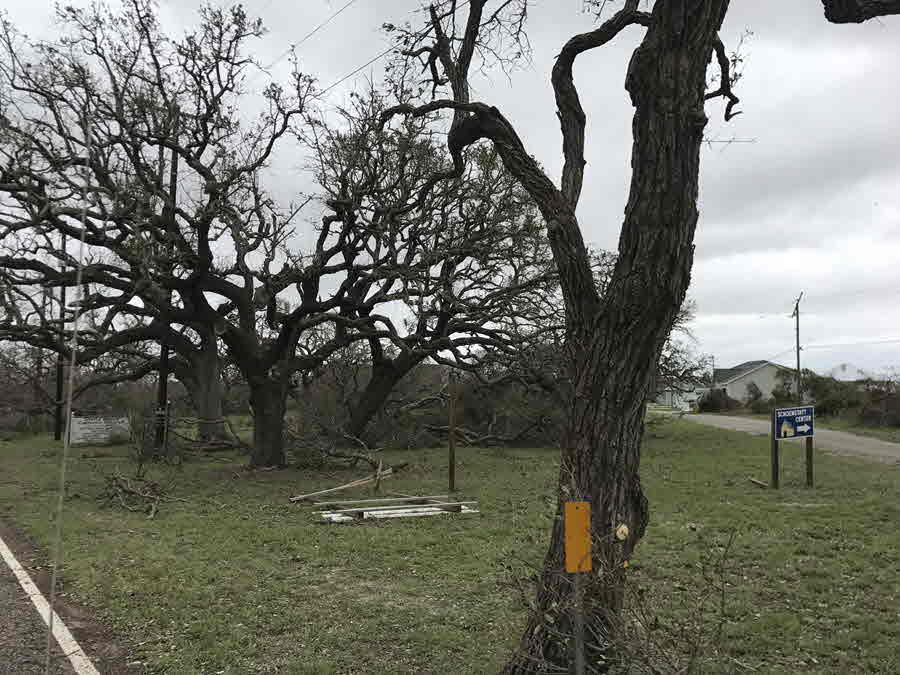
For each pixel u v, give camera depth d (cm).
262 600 762
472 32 719
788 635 648
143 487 1597
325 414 2800
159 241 1966
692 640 490
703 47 462
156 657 593
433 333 2372
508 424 2983
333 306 2181
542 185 557
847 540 1057
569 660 442
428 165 2050
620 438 472
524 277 2259
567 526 386
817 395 5784
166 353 2353
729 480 1795
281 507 1448
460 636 639
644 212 466
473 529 1188
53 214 1634
